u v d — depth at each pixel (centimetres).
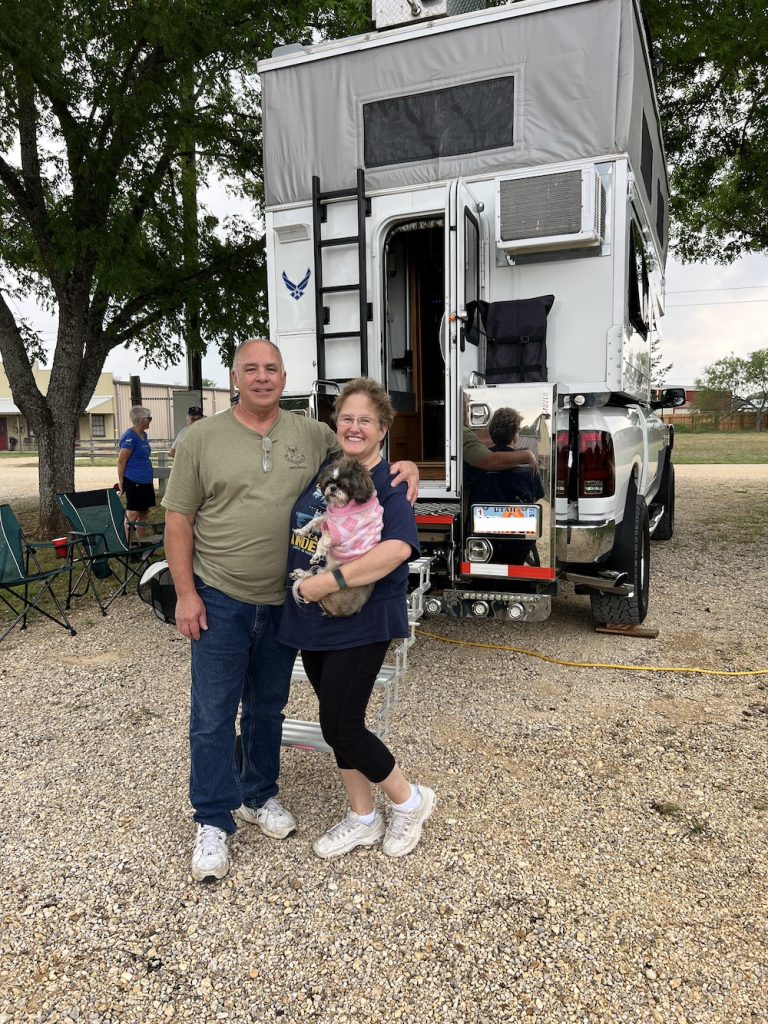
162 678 437
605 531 398
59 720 379
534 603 377
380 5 454
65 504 604
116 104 680
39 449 859
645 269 517
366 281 447
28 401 841
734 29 787
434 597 392
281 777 315
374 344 459
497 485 369
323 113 462
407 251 557
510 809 284
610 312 406
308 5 744
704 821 273
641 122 457
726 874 243
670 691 394
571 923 223
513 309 400
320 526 233
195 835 275
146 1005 198
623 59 398
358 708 238
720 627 501
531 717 366
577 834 267
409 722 362
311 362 479
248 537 243
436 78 434
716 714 364
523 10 412
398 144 446
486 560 376
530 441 362
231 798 259
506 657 452
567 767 316
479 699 389
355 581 223
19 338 838
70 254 739
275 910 234
